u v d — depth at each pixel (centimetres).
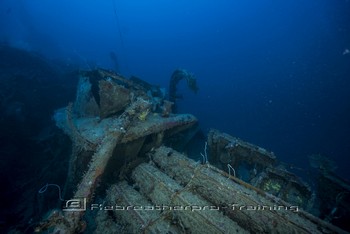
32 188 521
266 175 441
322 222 276
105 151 326
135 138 395
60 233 255
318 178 422
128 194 359
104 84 424
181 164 403
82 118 463
